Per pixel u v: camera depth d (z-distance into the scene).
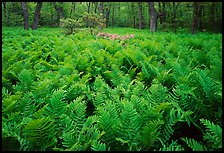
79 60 7.37
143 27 45.62
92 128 3.43
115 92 4.82
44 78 5.46
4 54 8.25
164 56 8.69
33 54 8.88
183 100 4.10
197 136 3.99
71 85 5.29
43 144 3.30
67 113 3.92
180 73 5.39
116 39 13.48
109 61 7.67
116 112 3.70
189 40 11.45
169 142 3.84
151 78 6.23
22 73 5.18
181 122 4.02
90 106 5.16
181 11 32.84
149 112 3.53
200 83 4.57
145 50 9.04
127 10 48.12
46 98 4.41
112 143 3.41
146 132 3.18
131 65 7.43
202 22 31.89
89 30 16.06
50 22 43.12
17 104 4.14
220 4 28.50
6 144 3.40
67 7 39.59
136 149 3.23
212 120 4.01
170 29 27.67
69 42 9.67
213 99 4.13
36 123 3.05
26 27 24.30
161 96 4.18
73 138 3.24
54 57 8.28
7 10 39.38
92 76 6.97
